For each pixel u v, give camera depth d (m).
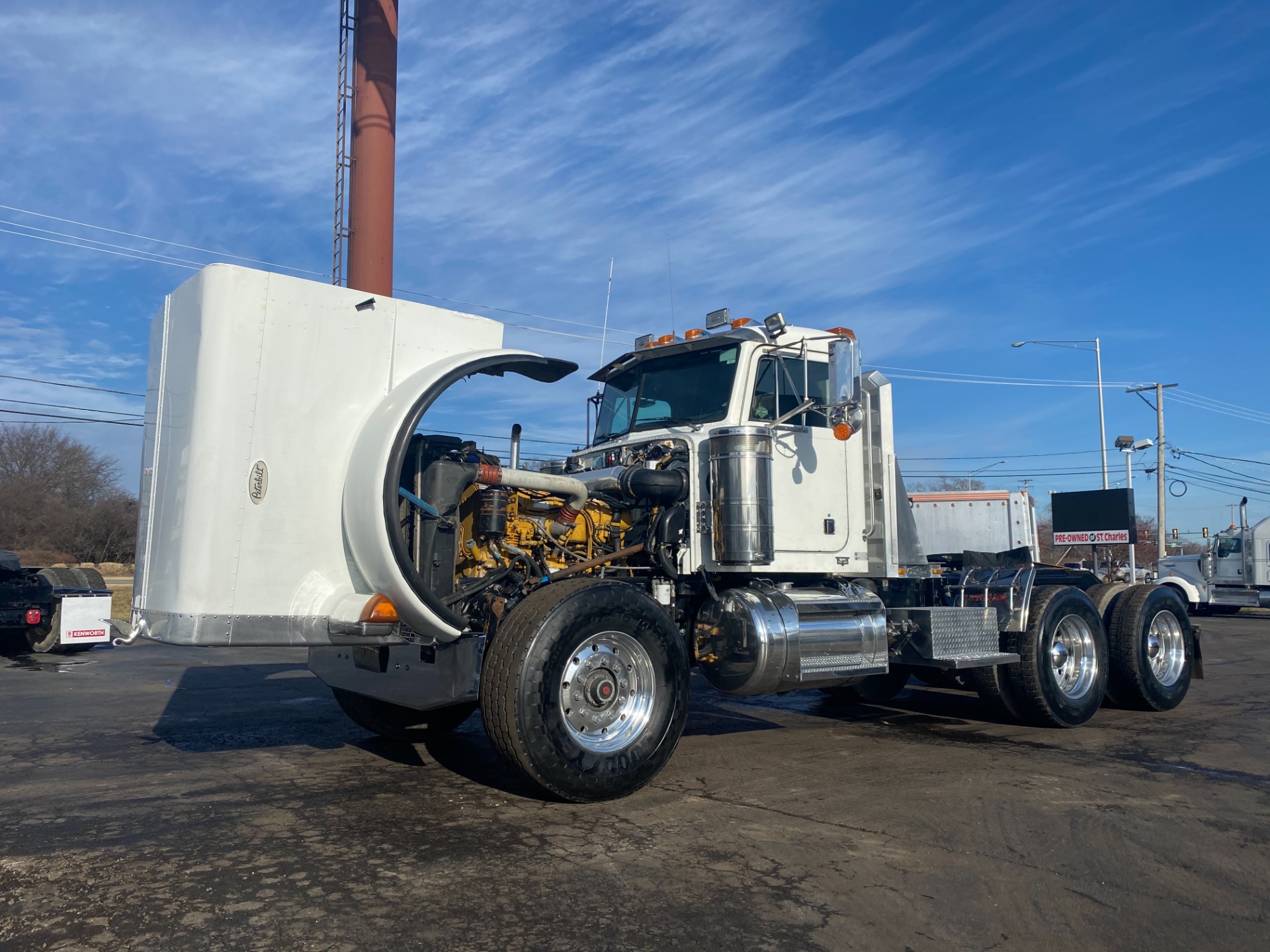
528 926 3.35
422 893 3.67
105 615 13.77
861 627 6.47
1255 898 3.71
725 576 6.48
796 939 3.27
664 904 3.57
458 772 5.79
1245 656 14.15
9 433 52.50
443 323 5.43
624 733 5.16
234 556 4.63
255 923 3.36
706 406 6.65
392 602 4.89
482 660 5.07
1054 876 3.93
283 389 4.82
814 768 5.99
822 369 7.08
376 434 4.90
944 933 3.34
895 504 7.28
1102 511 13.45
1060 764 6.12
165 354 5.15
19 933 3.26
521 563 5.60
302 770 5.84
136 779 5.58
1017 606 7.35
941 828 4.59
